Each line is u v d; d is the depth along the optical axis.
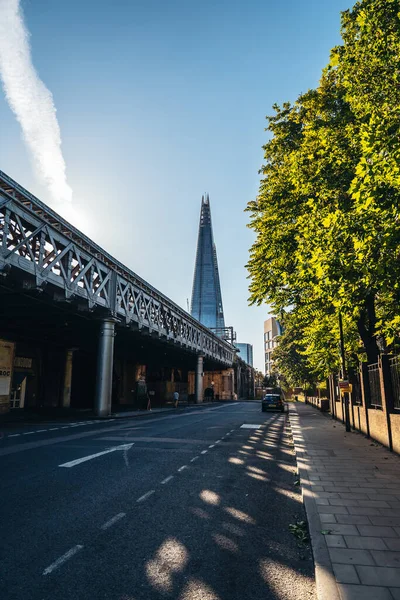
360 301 9.41
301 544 4.62
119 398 47.28
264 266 17.42
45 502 6.04
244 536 4.86
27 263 15.80
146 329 30.14
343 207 10.27
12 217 15.58
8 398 26.12
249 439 14.21
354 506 5.74
